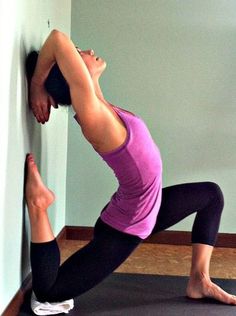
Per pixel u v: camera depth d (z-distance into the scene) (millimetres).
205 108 3531
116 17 3492
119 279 2721
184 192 2471
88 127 2074
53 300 2205
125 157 2115
